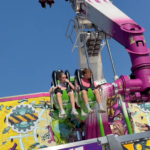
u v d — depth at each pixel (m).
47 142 8.30
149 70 7.15
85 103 6.04
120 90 7.10
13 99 8.78
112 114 10.76
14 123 8.44
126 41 7.72
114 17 8.58
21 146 8.16
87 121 8.18
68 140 7.84
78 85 6.30
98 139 4.75
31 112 8.71
